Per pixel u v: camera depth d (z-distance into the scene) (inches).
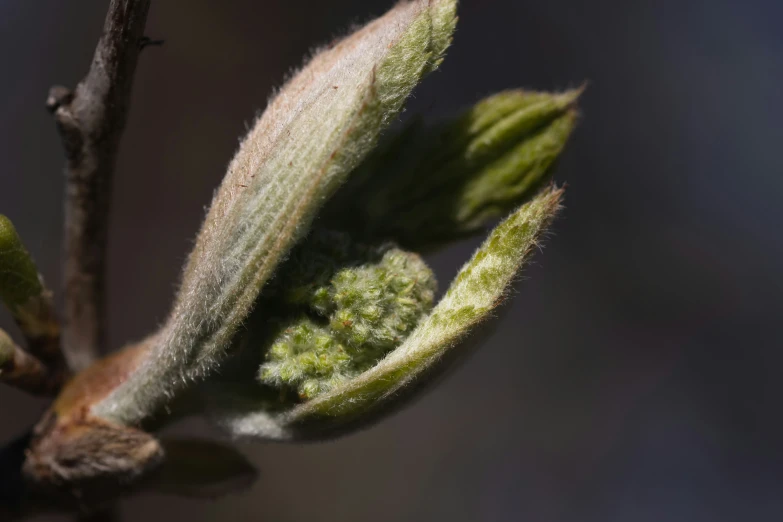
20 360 5.6
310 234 5.5
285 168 5.3
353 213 5.7
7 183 10.9
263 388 5.5
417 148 5.7
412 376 5.3
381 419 5.4
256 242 5.3
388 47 5.3
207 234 5.4
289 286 5.4
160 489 5.8
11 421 10.2
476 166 5.7
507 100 5.8
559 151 5.7
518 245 5.3
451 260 10.5
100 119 5.6
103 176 5.7
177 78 11.1
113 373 5.7
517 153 5.7
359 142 5.3
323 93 5.4
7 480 5.7
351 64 5.4
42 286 5.7
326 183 5.3
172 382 5.5
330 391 5.3
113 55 5.5
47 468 5.6
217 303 5.4
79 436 5.6
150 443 5.6
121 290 11.0
